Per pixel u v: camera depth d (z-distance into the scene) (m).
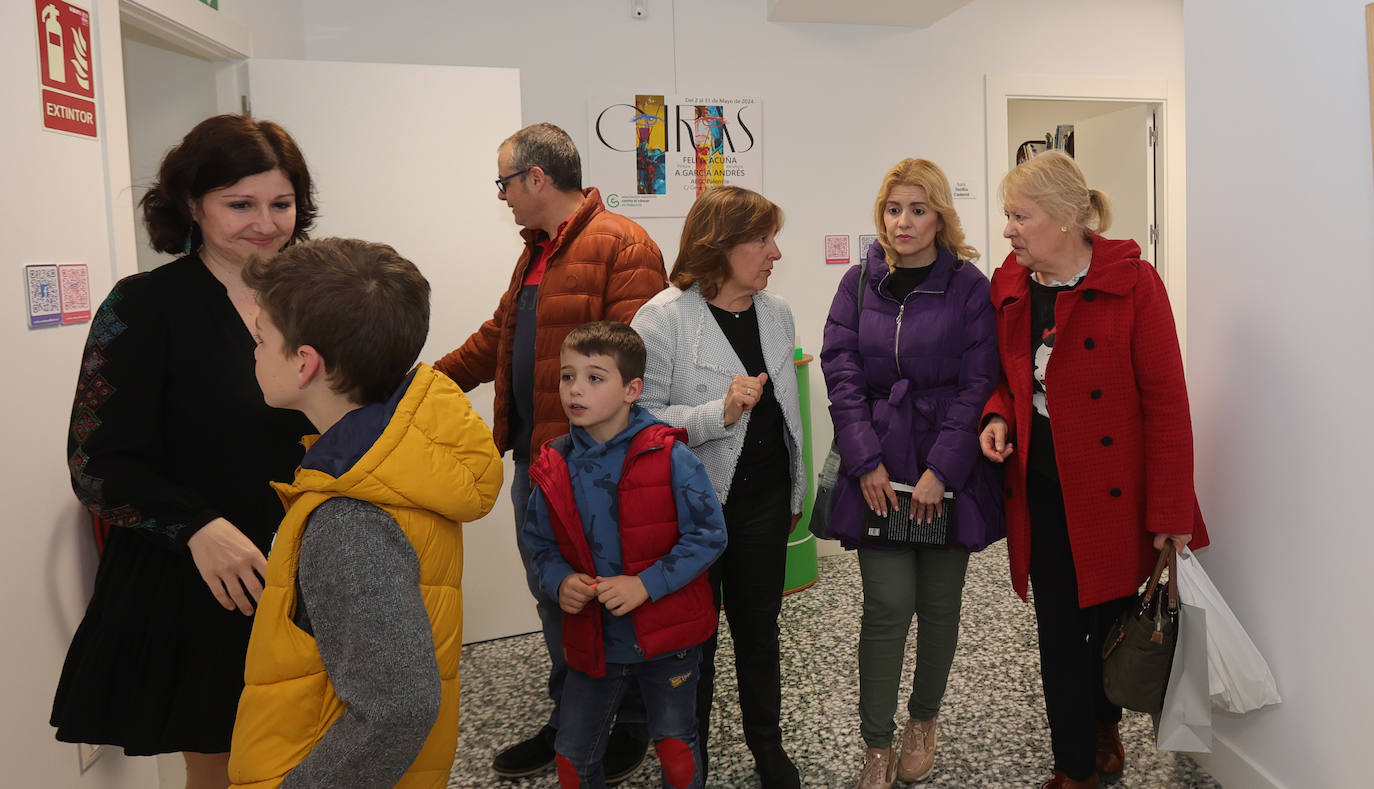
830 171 4.20
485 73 3.22
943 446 1.95
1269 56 1.86
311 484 1.01
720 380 1.95
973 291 2.04
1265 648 1.96
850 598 3.58
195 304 1.48
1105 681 1.92
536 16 3.78
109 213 2.03
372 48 3.63
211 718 1.44
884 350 2.06
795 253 4.20
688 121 3.98
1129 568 1.90
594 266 2.19
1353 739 1.74
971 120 4.38
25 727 1.65
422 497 1.03
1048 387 1.91
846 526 2.06
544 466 1.76
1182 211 4.69
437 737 1.11
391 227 3.15
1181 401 1.84
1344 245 1.70
